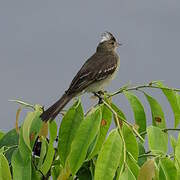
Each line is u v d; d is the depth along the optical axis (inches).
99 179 301.6
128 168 301.1
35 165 346.0
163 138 327.0
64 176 334.6
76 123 345.4
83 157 317.1
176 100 384.2
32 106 360.8
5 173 318.7
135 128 359.3
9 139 366.9
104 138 348.2
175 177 308.7
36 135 337.1
